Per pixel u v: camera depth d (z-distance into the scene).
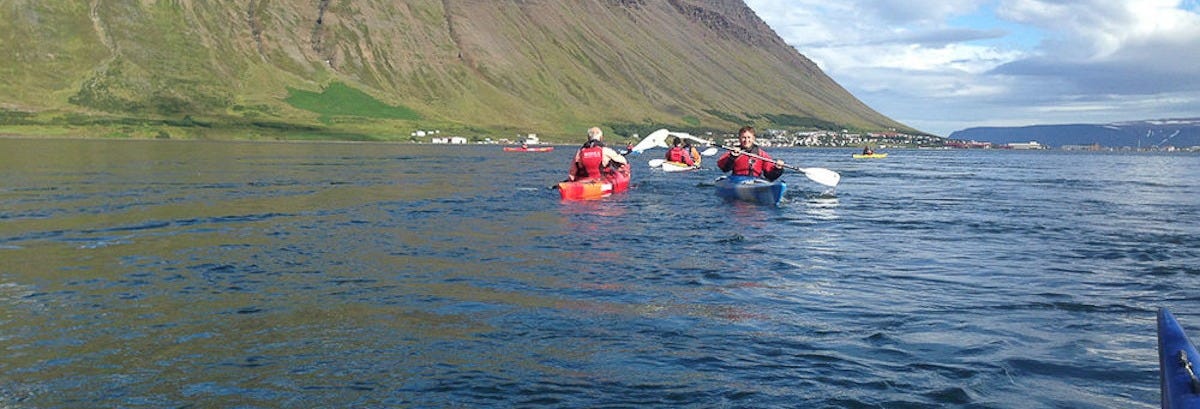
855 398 6.25
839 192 30.89
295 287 10.48
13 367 6.88
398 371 6.87
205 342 7.73
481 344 7.74
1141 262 13.50
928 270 12.42
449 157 77.19
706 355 7.41
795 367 7.05
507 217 19.52
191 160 56.84
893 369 7.00
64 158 56.47
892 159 107.38
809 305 9.66
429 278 11.22
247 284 10.66
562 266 12.34
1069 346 7.78
